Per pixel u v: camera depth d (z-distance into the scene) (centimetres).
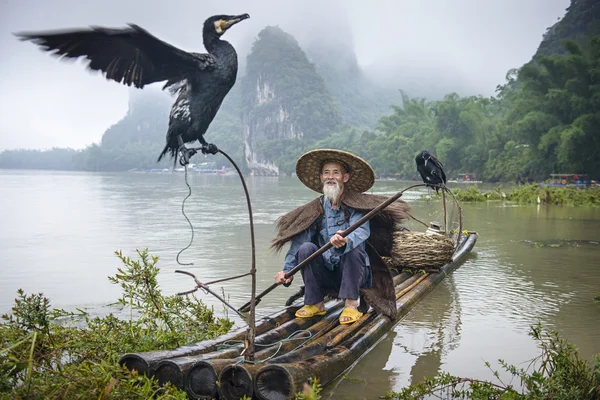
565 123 3303
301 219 402
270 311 477
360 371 348
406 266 577
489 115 5297
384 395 313
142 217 1334
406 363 361
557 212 1440
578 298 525
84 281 597
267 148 10581
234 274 632
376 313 421
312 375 292
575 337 409
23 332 308
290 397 268
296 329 377
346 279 383
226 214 1412
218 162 12531
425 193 2292
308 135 10706
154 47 289
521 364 358
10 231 1047
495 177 4059
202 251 795
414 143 5222
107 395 244
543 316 465
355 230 380
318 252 363
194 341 370
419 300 512
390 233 407
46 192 2695
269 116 11556
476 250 805
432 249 573
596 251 794
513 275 630
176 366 279
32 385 261
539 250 805
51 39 267
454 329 431
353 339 361
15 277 618
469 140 4575
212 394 278
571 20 6175
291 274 368
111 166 14488
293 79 11281
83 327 418
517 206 1652
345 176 395
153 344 343
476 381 308
